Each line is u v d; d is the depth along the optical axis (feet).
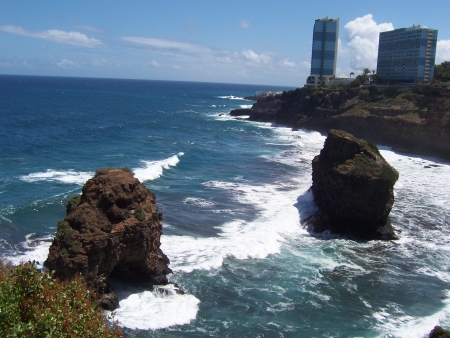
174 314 75.20
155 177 168.04
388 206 119.55
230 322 74.54
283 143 281.54
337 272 96.07
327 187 126.41
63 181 152.35
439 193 161.17
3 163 177.58
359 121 298.76
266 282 89.30
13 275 45.32
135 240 79.87
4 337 38.78
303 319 76.64
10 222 110.93
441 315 79.25
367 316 78.48
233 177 177.06
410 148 257.14
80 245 73.26
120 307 76.18
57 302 44.19
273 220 124.57
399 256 106.93
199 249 101.40
